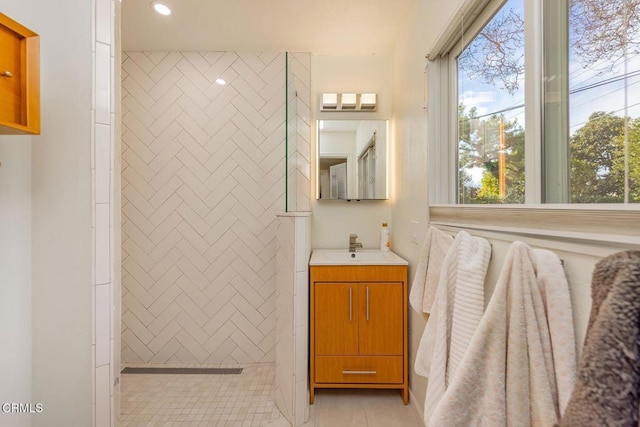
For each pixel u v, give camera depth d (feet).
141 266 7.32
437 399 2.76
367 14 6.07
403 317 5.73
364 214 7.79
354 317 5.73
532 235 2.31
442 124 4.72
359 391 6.14
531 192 2.57
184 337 7.32
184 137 7.34
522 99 2.89
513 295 1.96
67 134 2.94
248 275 7.39
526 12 2.63
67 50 2.96
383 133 7.67
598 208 1.75
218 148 7.37
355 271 5.74
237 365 7.24
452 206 3.90
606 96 1.97
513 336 1.93
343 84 7.66
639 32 1.74
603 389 1.16
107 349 2.99
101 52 3.00
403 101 6.43
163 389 6.22
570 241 1.95
